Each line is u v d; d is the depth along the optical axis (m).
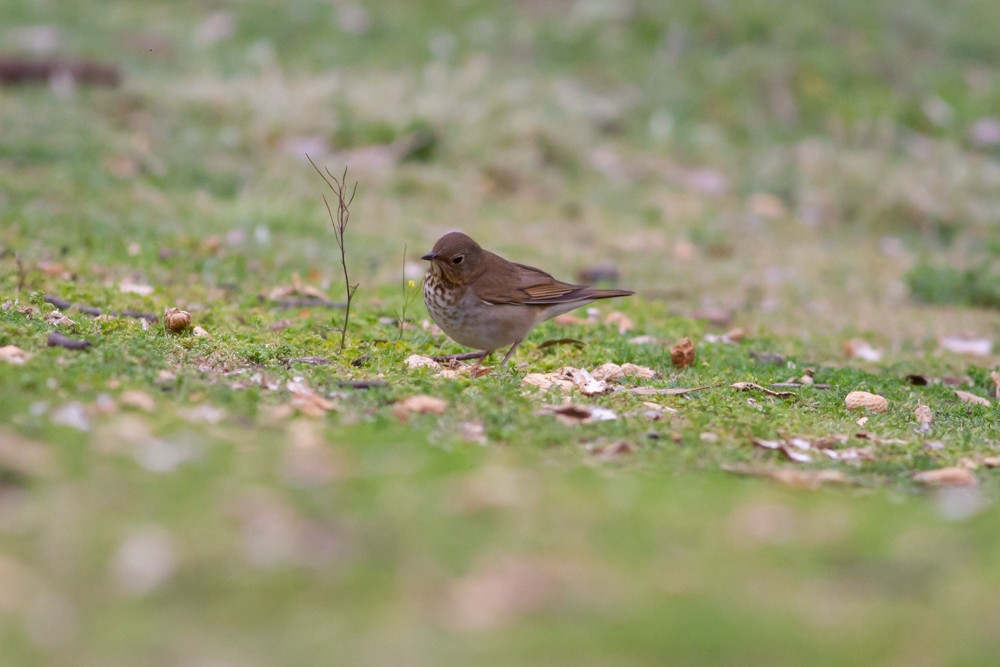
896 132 27.92
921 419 11.77
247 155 22.84
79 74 24.55
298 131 23.84
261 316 13.80
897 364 15.06
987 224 23.70
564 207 23.00
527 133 24.92
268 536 7.14
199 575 6.66
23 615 6.14
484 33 30.77
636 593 6.78
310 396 10.05
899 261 21.78
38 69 24.36
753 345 15.37
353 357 11.81
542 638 6.18
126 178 20.56
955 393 13.13
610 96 28.16
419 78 27.36
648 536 7.59
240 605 6.39
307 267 17.78
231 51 28.11
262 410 9.66
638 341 14.45
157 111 23.84
